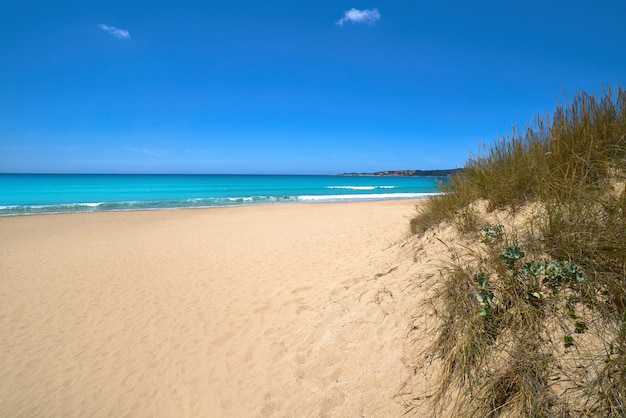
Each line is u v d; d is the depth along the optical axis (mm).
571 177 3166
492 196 4188
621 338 2010
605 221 2682
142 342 5000
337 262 7422
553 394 2004
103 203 26531
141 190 45500
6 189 43938
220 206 25547
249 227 14719
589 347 2123
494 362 2348
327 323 4180
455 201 5211
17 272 8656
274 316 5148
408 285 3902
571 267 2492
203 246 11086
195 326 5332
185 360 4426
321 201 30734
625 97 3582
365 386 2910
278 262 8422
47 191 41531
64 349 4938
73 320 5848
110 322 5715
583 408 1879
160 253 10297
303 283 6402
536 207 3467
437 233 4762
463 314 2777
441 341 2789
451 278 3238
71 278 8102
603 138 3381
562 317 2359
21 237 13422
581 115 3629
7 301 6750
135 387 4020
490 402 2152
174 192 42406
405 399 2592
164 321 5617
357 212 18375
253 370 3869
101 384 4129
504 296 2684
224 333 4980
